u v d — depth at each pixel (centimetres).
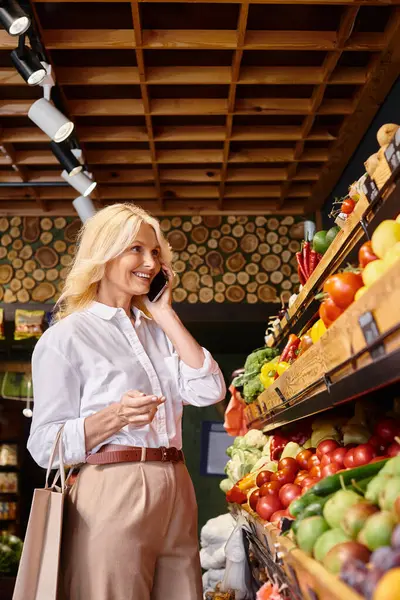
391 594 90
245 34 388
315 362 174
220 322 621
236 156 529
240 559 297
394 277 113
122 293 208
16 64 361
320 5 370
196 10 373
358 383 144
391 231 153
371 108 454
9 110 462
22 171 552
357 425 225
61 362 192
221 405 706
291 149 528
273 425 303
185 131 500
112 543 176
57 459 189
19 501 671
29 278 629
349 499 132
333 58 403
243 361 737
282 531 159
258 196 601
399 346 117
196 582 192
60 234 638
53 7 367
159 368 209
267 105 464
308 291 254
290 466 245
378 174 155
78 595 177
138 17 361
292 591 163
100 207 615
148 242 206
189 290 626
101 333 200
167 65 426
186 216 641
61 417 191
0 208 634
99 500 181
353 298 155
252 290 626
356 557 112
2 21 327
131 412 177
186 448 695
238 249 635
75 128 471
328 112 462
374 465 150
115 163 531
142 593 179
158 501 184
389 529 112
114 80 424
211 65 427
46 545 174
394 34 383
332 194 585
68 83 425
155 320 217
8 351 675
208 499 681
